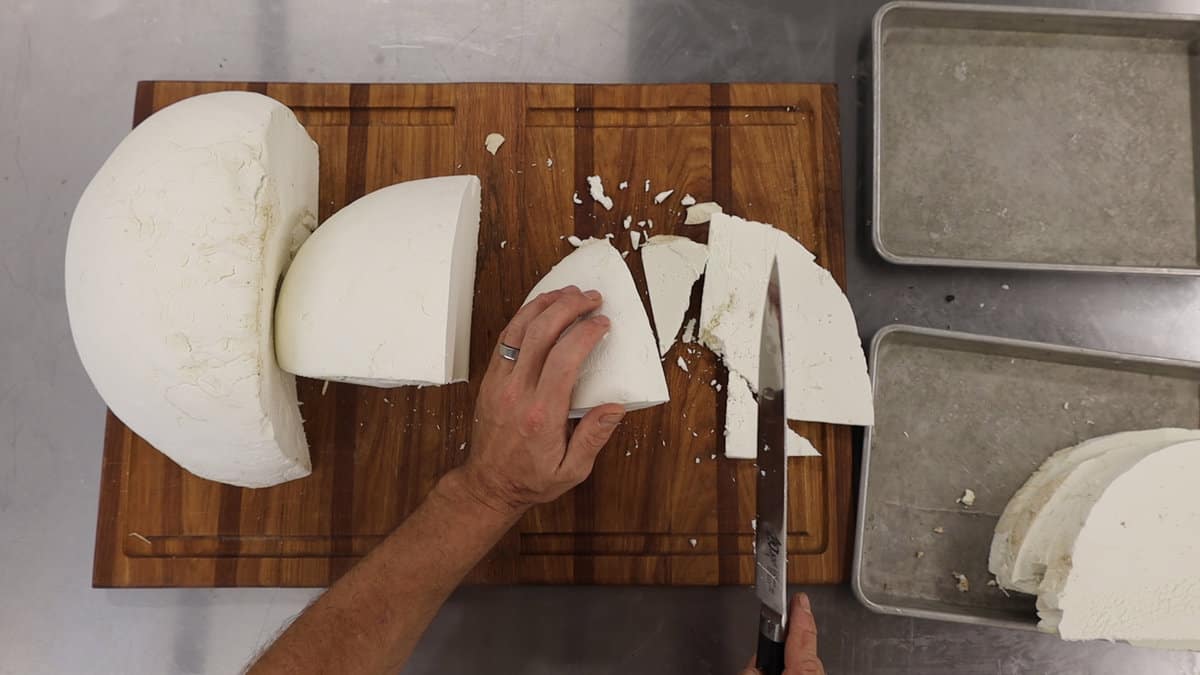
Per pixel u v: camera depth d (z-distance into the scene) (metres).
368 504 0.94
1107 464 0.88
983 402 0.96
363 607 0.78
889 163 1.01
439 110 1.00
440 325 0.79
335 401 0.95
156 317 0.74
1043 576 0.87
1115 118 1.01
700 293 0.97
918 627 0.96
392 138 0.99
